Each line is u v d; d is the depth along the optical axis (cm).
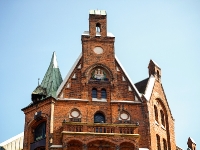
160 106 5438
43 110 4859
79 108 4878
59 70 5516
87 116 4844
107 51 5291
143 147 4722
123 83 5125
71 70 5138
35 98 5050
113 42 5356
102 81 5103
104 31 5412
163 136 5225
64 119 4731
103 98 5006
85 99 4944
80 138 4466
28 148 4859
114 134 4516
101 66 5181
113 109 4922
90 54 5234
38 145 4762
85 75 5091
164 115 5475
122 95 5044
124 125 4591
